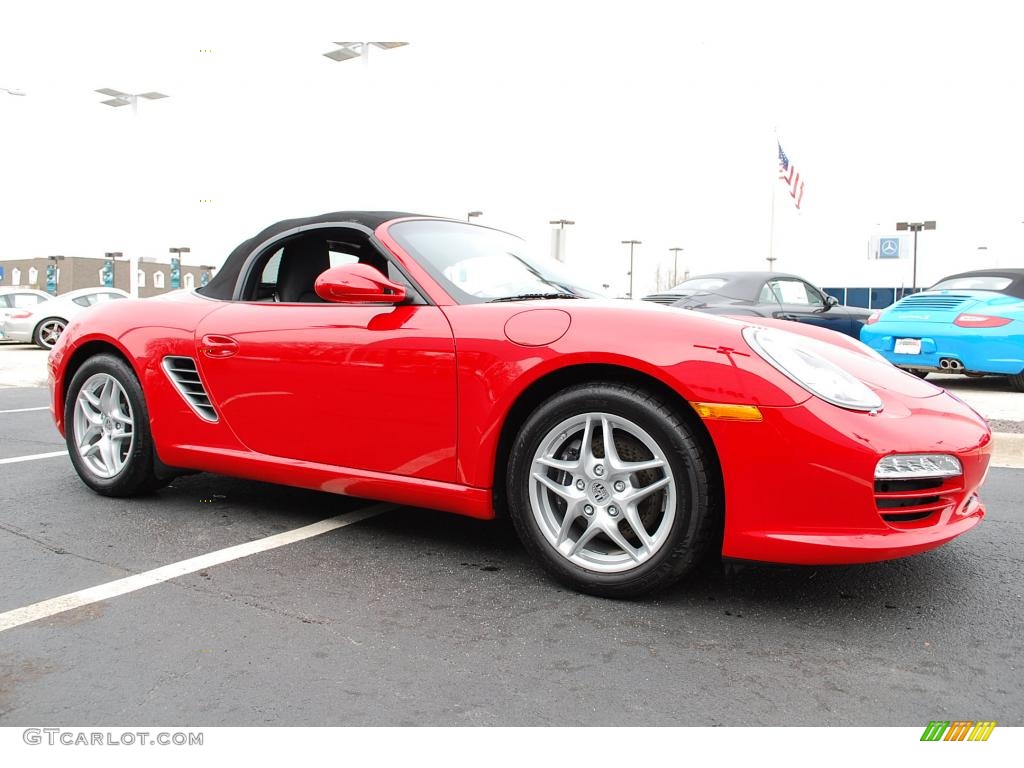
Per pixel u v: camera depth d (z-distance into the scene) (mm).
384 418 2699
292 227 3244
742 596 2469
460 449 2566
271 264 3322
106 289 17172
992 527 3260
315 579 2600
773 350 2270
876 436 2150
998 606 2404
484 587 2539
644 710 1799
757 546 2197
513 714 1780
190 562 2754
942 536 2221
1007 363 7219
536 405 2562
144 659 2033
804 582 2592
